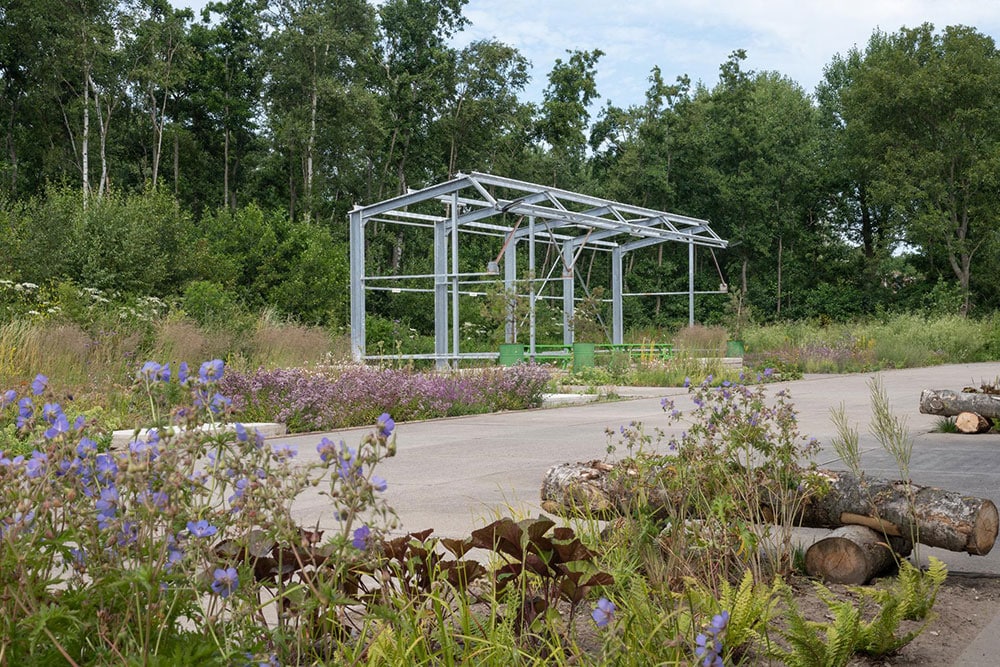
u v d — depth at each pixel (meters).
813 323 36.00
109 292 21.81
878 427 4.13
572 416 12.52
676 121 53.75
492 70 48.06
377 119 44.19
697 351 23.34
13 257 21.86
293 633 2.17
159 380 2.09
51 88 42.41
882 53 53.50
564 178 54.50
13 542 1.86
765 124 55.47
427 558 2.61
